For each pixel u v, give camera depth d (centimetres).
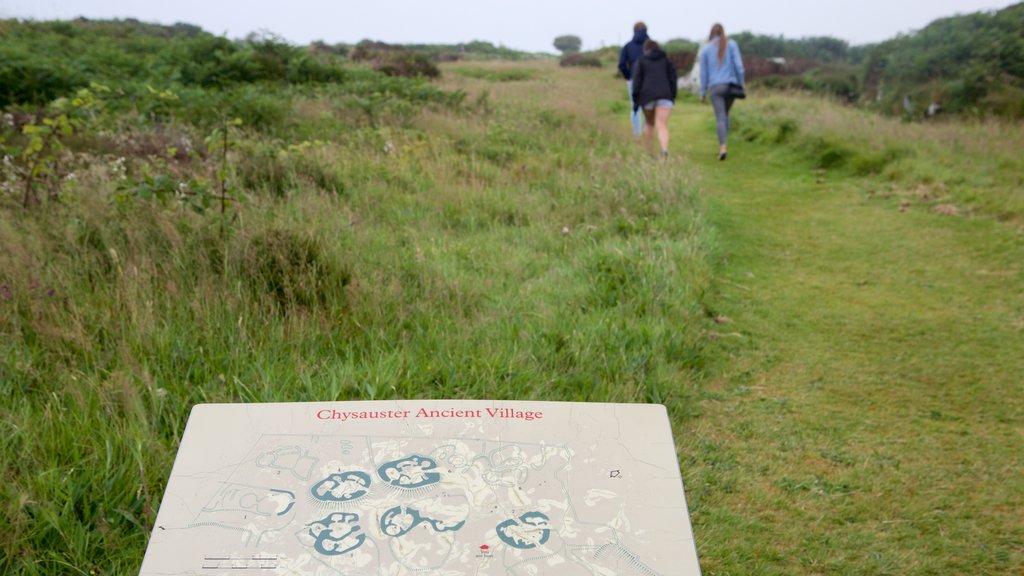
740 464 344
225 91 1148
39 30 2031
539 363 398
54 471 269
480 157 945
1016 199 812
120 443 290
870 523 304
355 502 149
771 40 4225
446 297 464
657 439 167
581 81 2891
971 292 580
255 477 155
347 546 140
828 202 875
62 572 240
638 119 1303
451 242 602
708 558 279
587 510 149
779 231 752
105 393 321
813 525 302
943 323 520
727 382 429
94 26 2550
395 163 819
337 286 452
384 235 575
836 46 4756
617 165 916
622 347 413
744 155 1213
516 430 168
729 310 537
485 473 157
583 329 435
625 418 172
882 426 382
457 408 175
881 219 791
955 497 322
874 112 1861
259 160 704
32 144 550
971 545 291
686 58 3025
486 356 390
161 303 409
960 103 1678
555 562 138
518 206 723
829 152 1077
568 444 165
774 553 284
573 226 688
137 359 357
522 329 434
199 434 166
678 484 155
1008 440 369
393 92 1416
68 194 521
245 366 361
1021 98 1589
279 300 430
